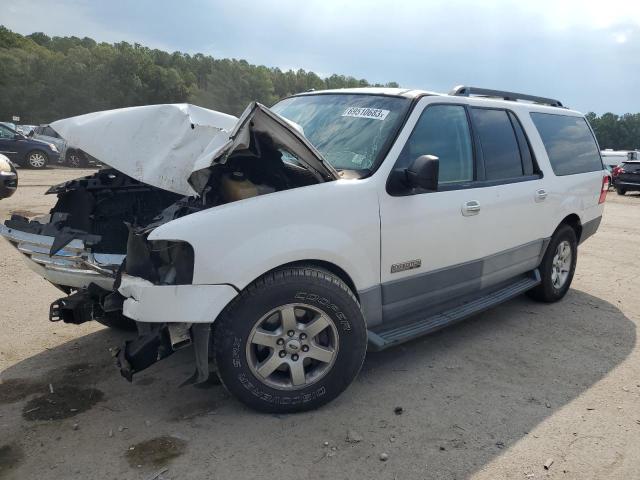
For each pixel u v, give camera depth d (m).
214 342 2.93
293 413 3.14
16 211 9.58
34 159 19.56
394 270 3.49
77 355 3.88
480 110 4.35
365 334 3.19
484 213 4.09
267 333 2.98
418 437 2.95
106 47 82.62
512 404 3.36
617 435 3.05
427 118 3.80
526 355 4.14
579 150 5.66
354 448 2.82
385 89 4.08
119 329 4.34
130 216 3.73
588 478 2.67
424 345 4.27
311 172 3.21
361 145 3.62
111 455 2.71
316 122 4.05
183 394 3.35
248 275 2.84
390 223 3.39
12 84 71.50
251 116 2.76
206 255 2.76
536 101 5.46
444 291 3.91
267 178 3.33
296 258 2.98
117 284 3.06
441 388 3.54
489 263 4.29
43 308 4.81
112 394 3.34
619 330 4.76
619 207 16.08
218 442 2.84
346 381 3.17
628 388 3.64
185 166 3.14
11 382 3.46
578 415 3.26
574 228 5.70
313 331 3.06
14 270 5.94
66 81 73.56
